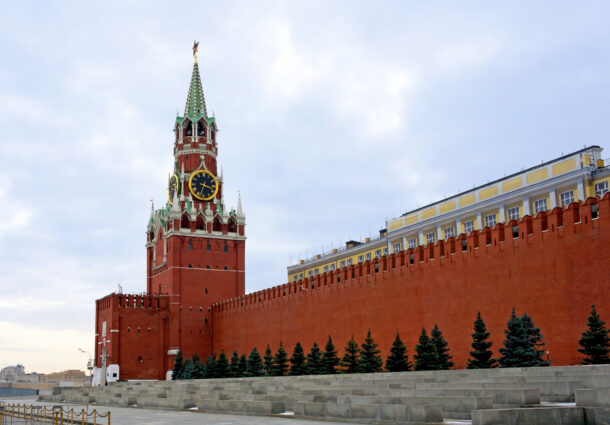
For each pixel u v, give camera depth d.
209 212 109.19
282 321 82.50
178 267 104.81
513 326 44.00
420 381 41.66
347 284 70.00
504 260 51.53
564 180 61.31
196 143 113.44
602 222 44.09
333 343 71.12
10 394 110.56
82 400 63.84
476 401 26.30
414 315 60.06
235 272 109.00
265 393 43.97
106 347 100.31
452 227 76.00
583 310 44.81
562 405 26.73
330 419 30.61
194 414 40.00
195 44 121.44
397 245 86.56
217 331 102.12
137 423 34.03
